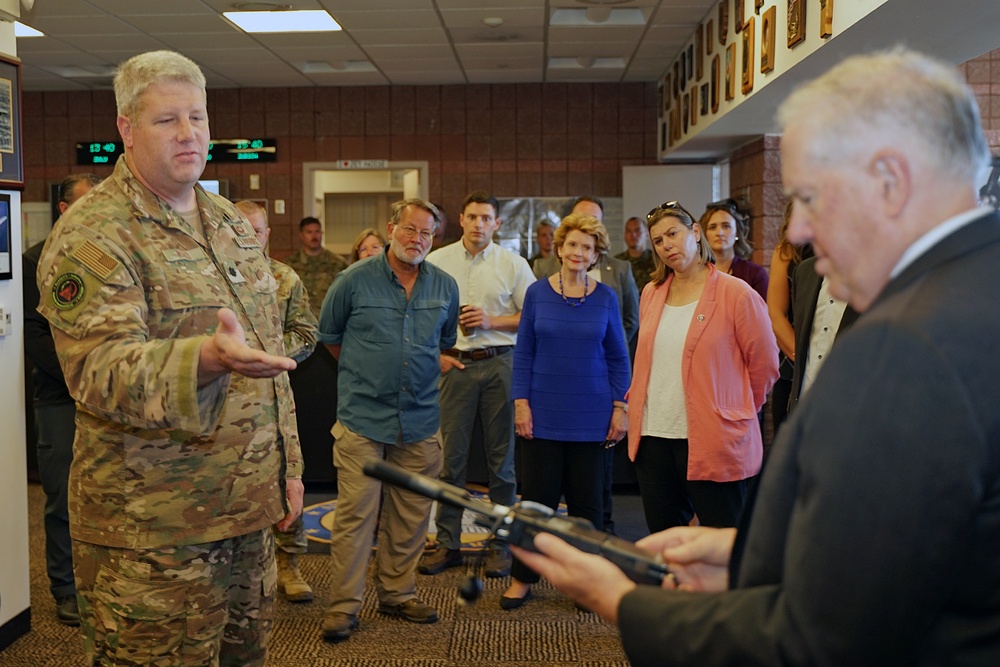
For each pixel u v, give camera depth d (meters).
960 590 0.84
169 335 1.70
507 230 9.50
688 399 2.76
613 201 9.46
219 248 1.85
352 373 3.16
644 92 9.38
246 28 6.92
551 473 3.28
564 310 3.27
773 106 5.47
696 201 9.00
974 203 0.90
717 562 1.19
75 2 6.16
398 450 3.22
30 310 3.13
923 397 0.79
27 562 3.16
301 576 3.71
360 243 4.64
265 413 1.87
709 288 2.80
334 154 9.52
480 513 1.12
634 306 4.53
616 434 3.29
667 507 2.91
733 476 2.71
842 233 0.90
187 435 1.73
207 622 1.78
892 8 3.31
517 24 6.87
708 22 6.48
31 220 9.52
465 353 3.81
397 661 2.94
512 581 3.53
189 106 1.73
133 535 1.69
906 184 0.87
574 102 9.41
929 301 0.83
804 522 0.84
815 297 2.46
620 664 2.91
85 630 1.77
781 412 3.84
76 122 9.45
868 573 0.79
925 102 0.86
